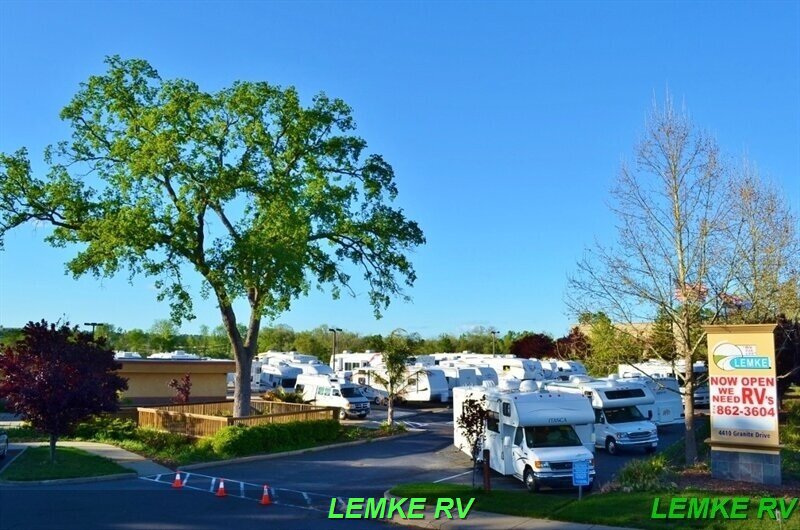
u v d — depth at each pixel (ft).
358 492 65.16
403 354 118.01
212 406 116.16
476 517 49.83
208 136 95.25
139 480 71.31
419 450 97.30
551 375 168.66
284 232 96.12
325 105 105.50
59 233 101.14
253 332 107.24
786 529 41.27
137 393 136.56
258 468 81.82
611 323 72.59
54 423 76.28
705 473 60.80
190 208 95.45
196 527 48.47
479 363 172.14
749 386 57.06
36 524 48.70
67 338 83.76
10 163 95.96
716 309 67.97
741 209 69.41
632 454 89.81
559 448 65.51
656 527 43.62
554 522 47.32
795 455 75.46
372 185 109.29
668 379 108.58
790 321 84.53
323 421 103.19
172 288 97.50
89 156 100.12
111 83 98.17
